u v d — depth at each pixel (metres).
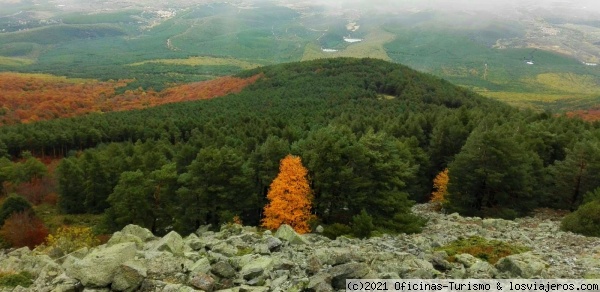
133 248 19.42
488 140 54.22
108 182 74.88
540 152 69.12
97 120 133.62
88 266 17.39
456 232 39.25
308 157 49.38
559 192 58.12
